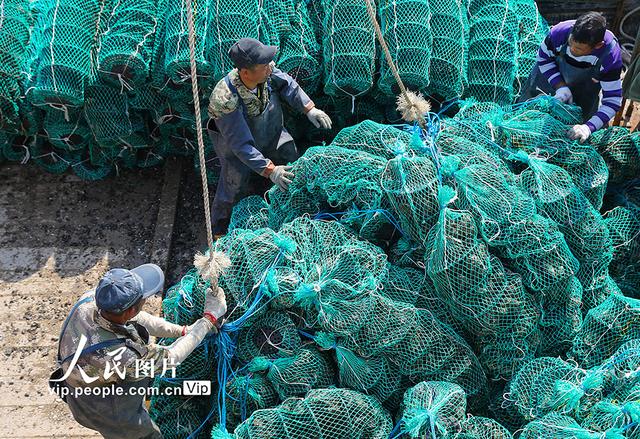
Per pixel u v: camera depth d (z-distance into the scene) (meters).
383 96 5.55
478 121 4.67
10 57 5.42
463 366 3.82
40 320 5.44
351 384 3.77
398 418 3.77
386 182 4.04
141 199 6.21
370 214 4.16
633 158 4.75
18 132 5.86
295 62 5.30
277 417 3.55
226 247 4.17
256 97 4.64
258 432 3.51
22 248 5.87
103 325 3.49
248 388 3.81
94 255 5.84
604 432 3.45
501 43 5.54
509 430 3.89
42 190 6.23
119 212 6.12
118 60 5.27
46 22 5.52
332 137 5.92
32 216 6.07
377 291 3.94
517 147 4.53
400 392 3.87
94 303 3.58
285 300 3.84
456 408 3.54
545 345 4.13
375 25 4.00
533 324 3.90
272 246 3.97
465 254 3.72
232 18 5.14
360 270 3.90
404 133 4.43
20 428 4.87
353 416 3.55
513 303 3.81
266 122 4.88
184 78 5.22
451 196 3.82
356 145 4.50
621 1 6.54
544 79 5.13
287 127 5.71
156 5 5.64
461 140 4.27
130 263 5.81
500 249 3.97
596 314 4.13
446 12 5.38
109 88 5.53
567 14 6.69
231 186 5.22
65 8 5.50
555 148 4.50
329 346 3.79
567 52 4.84
